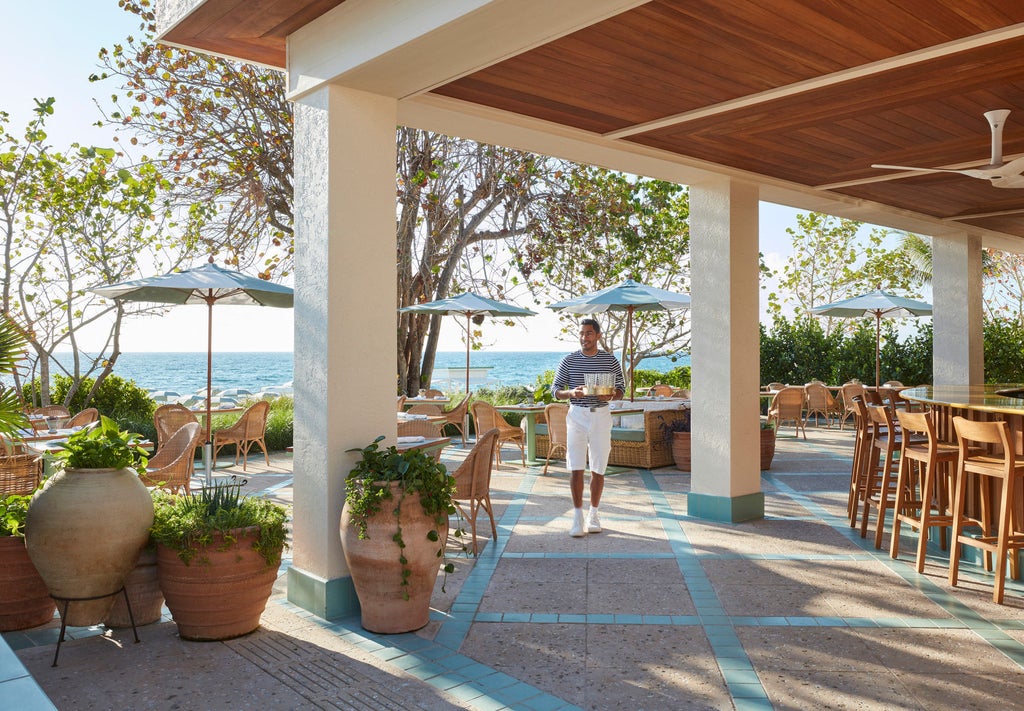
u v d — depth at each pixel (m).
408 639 3.79
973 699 3.09
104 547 3.55
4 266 11.95
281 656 3.56
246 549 3.69
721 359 6.60
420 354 14.41
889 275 19.36
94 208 12.49
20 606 3.90
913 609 4.22
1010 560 4.82
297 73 4.38
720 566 5.11
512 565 5.16
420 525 3.80
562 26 3.49
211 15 4.18
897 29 3.77
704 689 3.21
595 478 6.11
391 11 3.74
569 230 13.70
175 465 6.31
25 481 5.34
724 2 3.44
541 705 3.06
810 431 14.38
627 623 4.02
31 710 1.84
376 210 4.32
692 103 4.94
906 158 6.36
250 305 8.73
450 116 5.02
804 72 4.38
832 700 3.09
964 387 7.48
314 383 4.18
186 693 3.17
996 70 4.32
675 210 14.76
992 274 20.28
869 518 6.68
